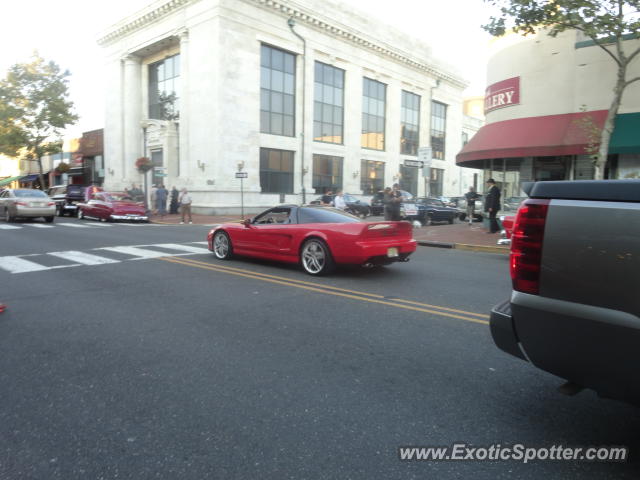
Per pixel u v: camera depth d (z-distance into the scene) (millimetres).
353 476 2410
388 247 7797
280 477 2402
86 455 2611
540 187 2490
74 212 26547
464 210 25562
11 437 2801
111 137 35688
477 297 6555
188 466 2502
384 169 38219
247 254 9344
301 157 31062
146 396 3357
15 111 33781
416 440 2768
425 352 4270
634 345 2102
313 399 3309
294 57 30766
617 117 13570
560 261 2348
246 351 4293
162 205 24531
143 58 34094
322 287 7164
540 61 15281
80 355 4184
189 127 28531
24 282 7402
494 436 2814
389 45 36781
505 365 3953
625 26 10609
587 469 2482
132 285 7211
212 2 26297
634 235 2107
